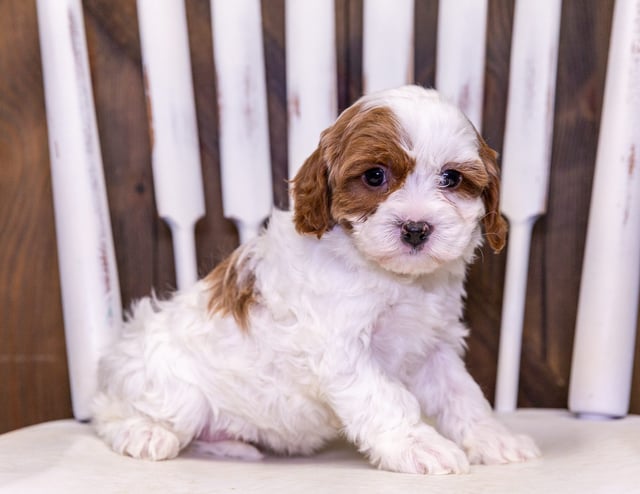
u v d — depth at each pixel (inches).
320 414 24.7
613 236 26.9
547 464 21.3
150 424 24.9
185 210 28.8
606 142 27.0
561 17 29.9
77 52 28.0
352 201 22.5
